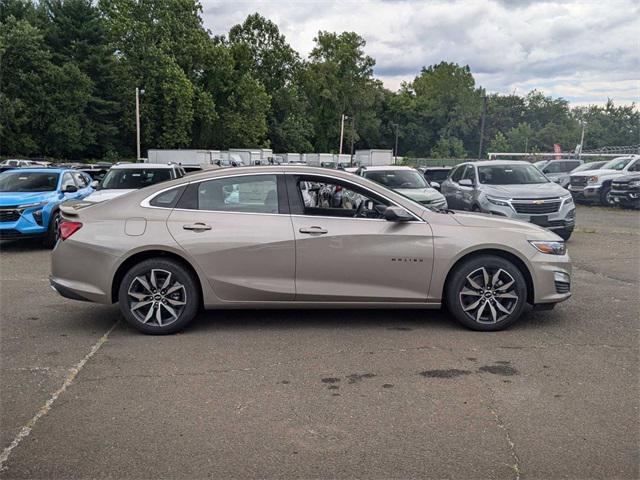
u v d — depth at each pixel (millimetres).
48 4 57625
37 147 51812
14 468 2945
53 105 52594
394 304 5266
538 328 5406
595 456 3072
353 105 97188
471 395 3852
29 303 6430
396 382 4078
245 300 5203
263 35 81938
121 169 12555
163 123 61500
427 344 4918
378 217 5301
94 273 5137
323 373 4246
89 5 57000
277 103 84188
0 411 3596
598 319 5727
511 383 4055
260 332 5254
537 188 11086
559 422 3457
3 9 54406
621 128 121000
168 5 60406
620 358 4574
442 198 12680
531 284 5344
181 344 4918
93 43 57719
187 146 62938
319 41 96000
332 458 3047
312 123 93188
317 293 5180
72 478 2863
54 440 3232
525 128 112625
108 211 5270
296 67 84312
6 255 10078
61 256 5246
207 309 5531
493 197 10852
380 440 3236
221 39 81188
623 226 14352
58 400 3764
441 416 3535
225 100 69312
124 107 59562
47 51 52594
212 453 3098
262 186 5305
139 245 5086
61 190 11430
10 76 50406
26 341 5016
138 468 2951
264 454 3086
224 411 3602
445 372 4270
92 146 59531
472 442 3213
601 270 8469
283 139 84750
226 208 5258
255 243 5109
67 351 4746
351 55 94562
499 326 5277
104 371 4285
